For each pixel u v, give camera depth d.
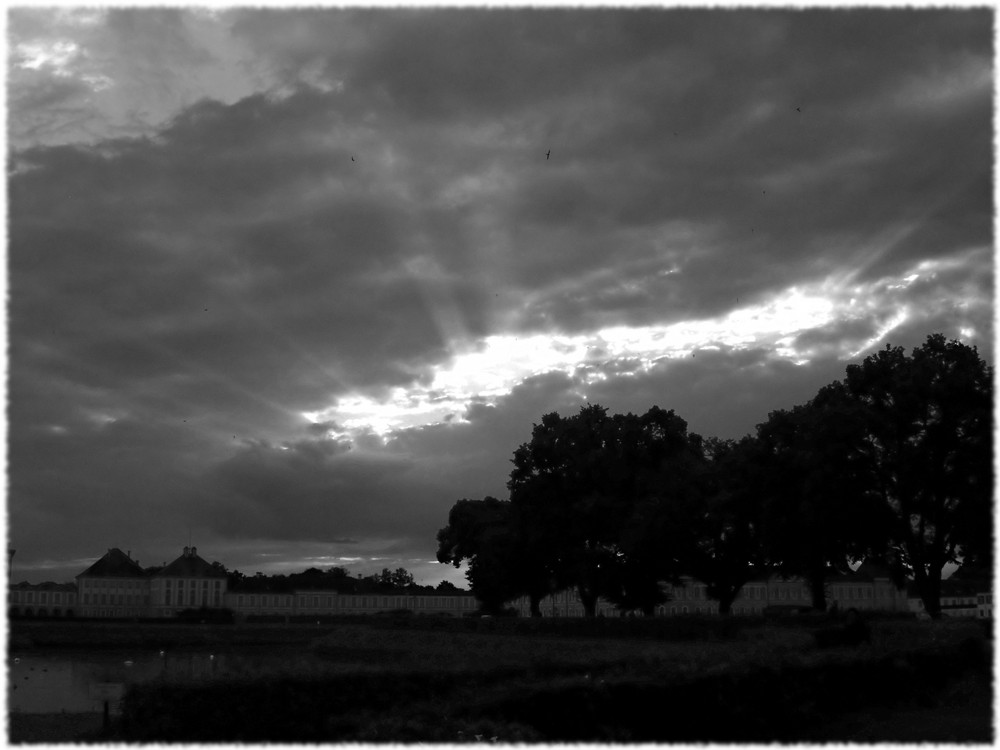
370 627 101.19
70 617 127.75
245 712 23.64
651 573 90.88
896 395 67.38
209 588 181.75
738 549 90.38
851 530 69.19
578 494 94.19
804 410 75.94
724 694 22.33
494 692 21.34
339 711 24.61
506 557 99.62
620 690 20.95
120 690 25.97
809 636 36.16
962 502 65.69
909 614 54.25
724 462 82.38
